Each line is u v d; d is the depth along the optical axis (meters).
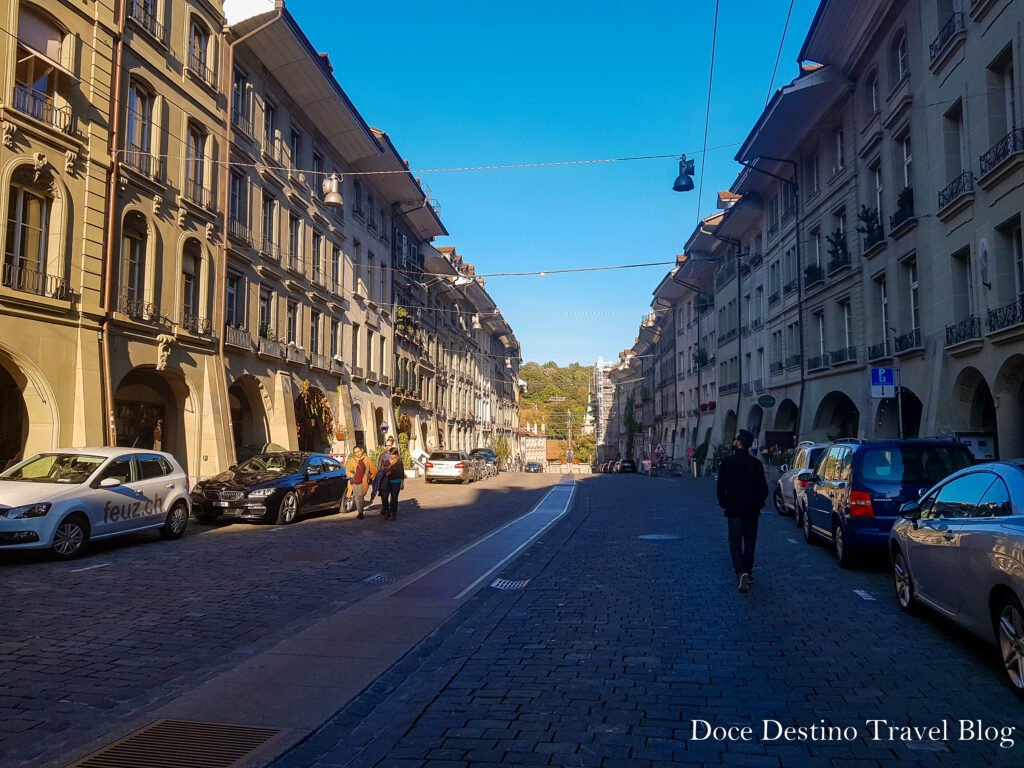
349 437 32.53
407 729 4.54
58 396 15.70
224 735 4.48
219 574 9.98
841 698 5.02
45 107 15.70
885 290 21.89
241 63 24.03
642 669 5.70
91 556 11.25
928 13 18.33
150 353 18.88
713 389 46.44
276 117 26.73
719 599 8.27
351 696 5.18
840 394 26.80
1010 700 4.95
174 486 13.38
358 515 17.75
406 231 43.62
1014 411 14.99
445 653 6.23
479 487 31.91
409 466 39.03
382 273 39.00
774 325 33.56
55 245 15.88
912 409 21.73
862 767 3.96
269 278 25.92
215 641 6.65
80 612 7.61
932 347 18.34
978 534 5.50
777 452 30.88
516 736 4.41
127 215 18.27
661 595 8.52
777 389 32.88
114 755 4.18
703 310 49.44
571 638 6.66
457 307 56.41
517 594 8.70
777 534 14.14
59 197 15.92
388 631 6.98
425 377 47.69
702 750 4.18
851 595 8.45
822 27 23.17
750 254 37.94
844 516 10.00
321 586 9.29
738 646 6.33
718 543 12.99
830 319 26.55
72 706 4.96
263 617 7.60
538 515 18.86
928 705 4.87
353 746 4.33
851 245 24.45
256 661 6.02
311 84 27.05
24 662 5.90
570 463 99.06
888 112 21.00
